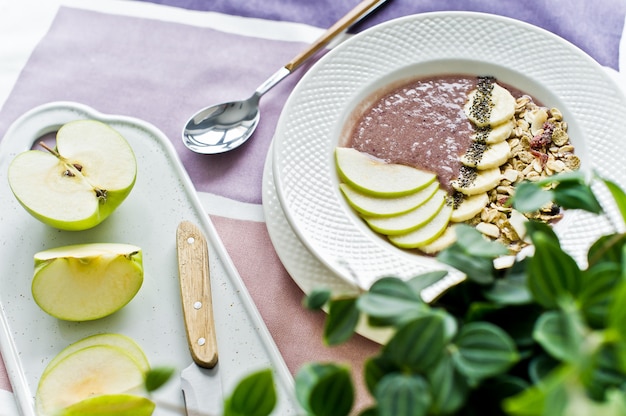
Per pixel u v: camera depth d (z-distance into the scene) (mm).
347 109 632
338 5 707
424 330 347
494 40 647
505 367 339
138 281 566
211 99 676
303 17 704
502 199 614
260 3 709
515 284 403
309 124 617
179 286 585
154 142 638
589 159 606
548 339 315
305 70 686
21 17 707
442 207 608
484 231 601
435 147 630
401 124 638
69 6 714
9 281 589
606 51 669
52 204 580
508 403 307
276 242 589
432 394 341
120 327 572
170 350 565
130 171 595
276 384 549
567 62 634
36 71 686
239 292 578
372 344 565
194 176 639
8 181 589
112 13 711
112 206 594
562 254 358
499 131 633
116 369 547
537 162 623
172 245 602
